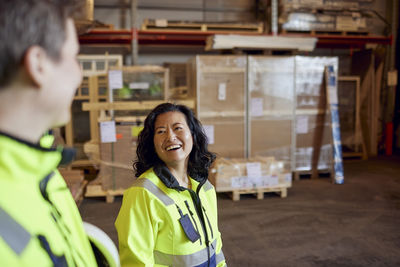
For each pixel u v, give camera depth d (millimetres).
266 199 5055
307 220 4168
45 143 616
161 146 1526
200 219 1541
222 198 5117
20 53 438
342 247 3414
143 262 1363
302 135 6223
